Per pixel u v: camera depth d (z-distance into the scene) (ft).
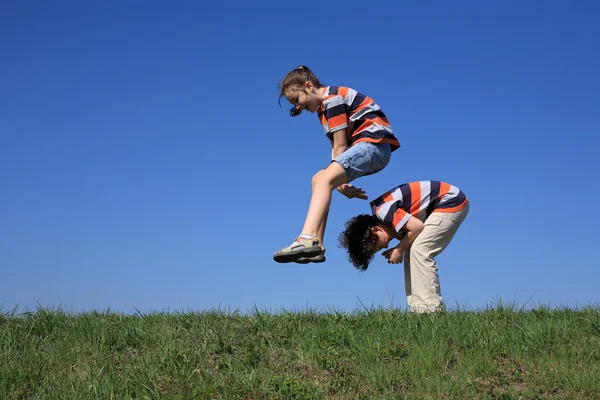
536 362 13.88
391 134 16.99
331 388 12.91
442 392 12.48
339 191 19.04
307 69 17.48
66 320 17.40
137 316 18.58
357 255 18.31
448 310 18.16
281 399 12.42
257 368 13.99
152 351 14.90
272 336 15.74
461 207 18.42
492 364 13.60
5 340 15.49
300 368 14.03
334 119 16.87
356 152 16.22
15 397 12.77
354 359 14.23
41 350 15.30
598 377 12.64
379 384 12.98
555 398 12.09
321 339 15.42
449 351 14.33
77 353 14.90
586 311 17.80
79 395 12.51
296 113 17.66
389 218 17.99
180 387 12.87
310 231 15.06
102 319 17.62
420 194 18.38
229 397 12.39
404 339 15.16
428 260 18.03
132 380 13.07
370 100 17.37
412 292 18.24
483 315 17.44
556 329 15.42
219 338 15.24
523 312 17.99
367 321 16.83
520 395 12.37
